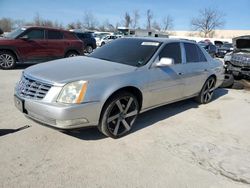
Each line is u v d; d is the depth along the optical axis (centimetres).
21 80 416
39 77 386
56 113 358
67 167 345
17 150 376
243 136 483
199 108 633
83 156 372
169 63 469
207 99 675
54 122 367
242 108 661
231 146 438
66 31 1213
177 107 625
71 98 364
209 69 643
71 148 391
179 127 502
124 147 406
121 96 416
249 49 1037
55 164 349
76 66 436
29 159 356
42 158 361
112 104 405
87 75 392
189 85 580
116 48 531
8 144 390
